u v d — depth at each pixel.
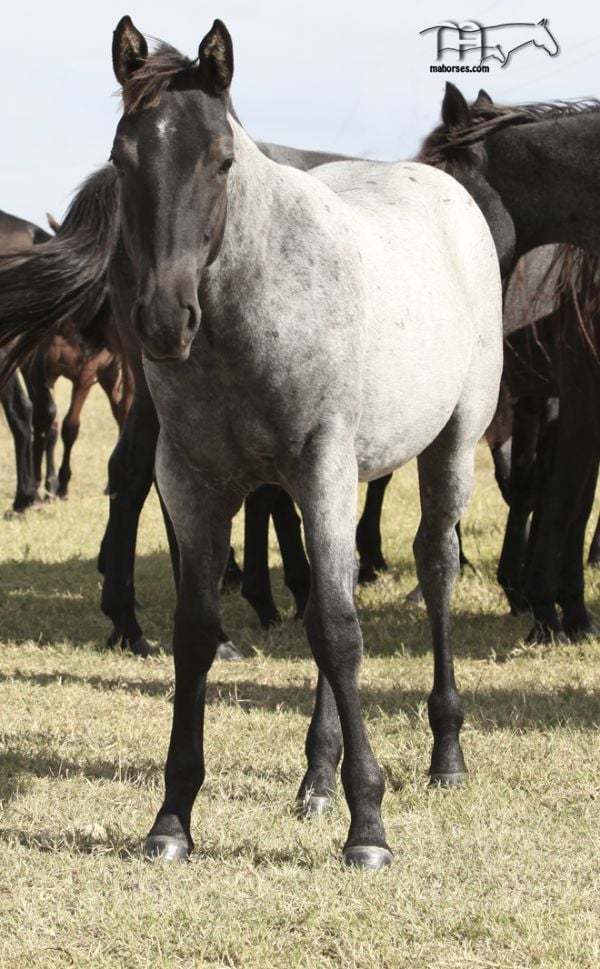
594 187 8.48
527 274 9.85
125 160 4.40
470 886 4.77
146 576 12.90
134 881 4.83
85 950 4.28
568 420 9.48
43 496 18.27
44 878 4.89
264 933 4.34
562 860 5.07
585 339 8.95
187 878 4.83
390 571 12.99
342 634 4.80
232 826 5.50
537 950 4.21
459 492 6.31
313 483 4.84
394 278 5.46
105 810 5.78
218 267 4.64
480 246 6.55
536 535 10.88
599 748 6.69
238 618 11.07
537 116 8.78
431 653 9.55
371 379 5.22
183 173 4.33
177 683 5.12
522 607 10.96
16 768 6.40
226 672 9.05
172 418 4.94
